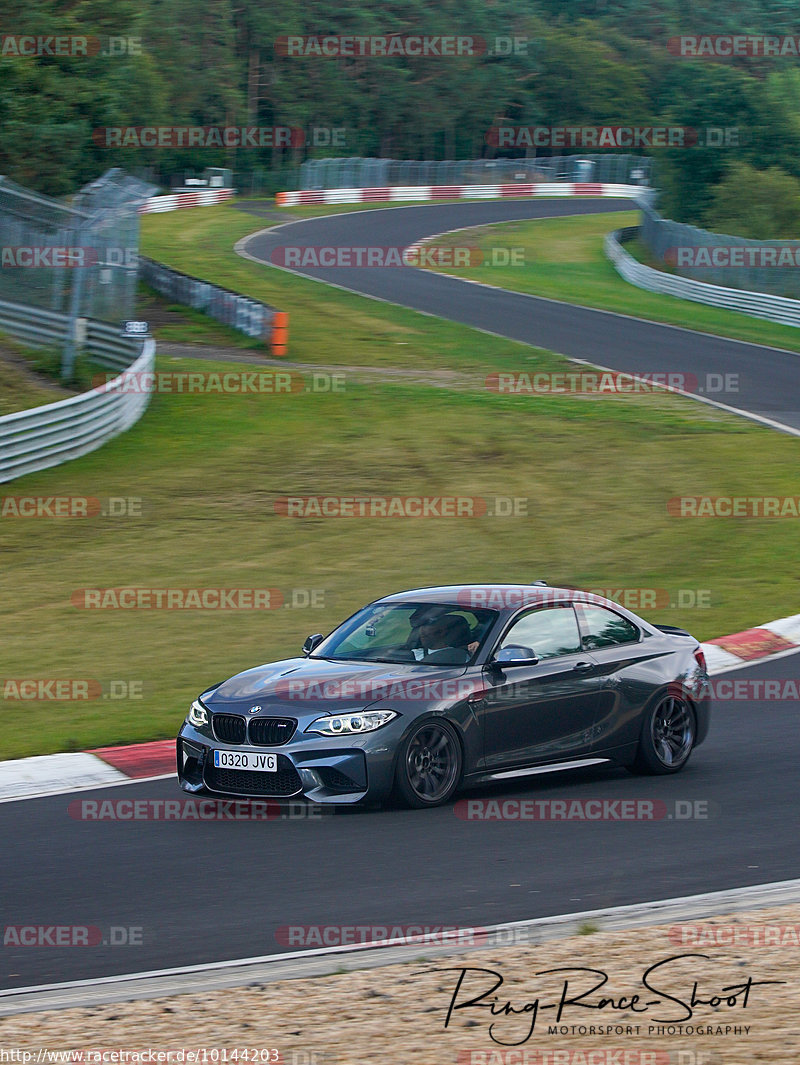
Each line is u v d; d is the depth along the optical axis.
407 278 81.75
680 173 111.69
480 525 31.42
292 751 13.53
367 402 46.16
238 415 43.78
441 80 184.25
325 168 150.25
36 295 46.88
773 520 32.00
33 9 76.19
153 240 99.38
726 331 65.50
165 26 151.38
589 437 41.31
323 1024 8.11
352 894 11.12
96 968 9.57
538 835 12.84
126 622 24.27
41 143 74.38
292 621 24.16
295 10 170.00
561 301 74.25
